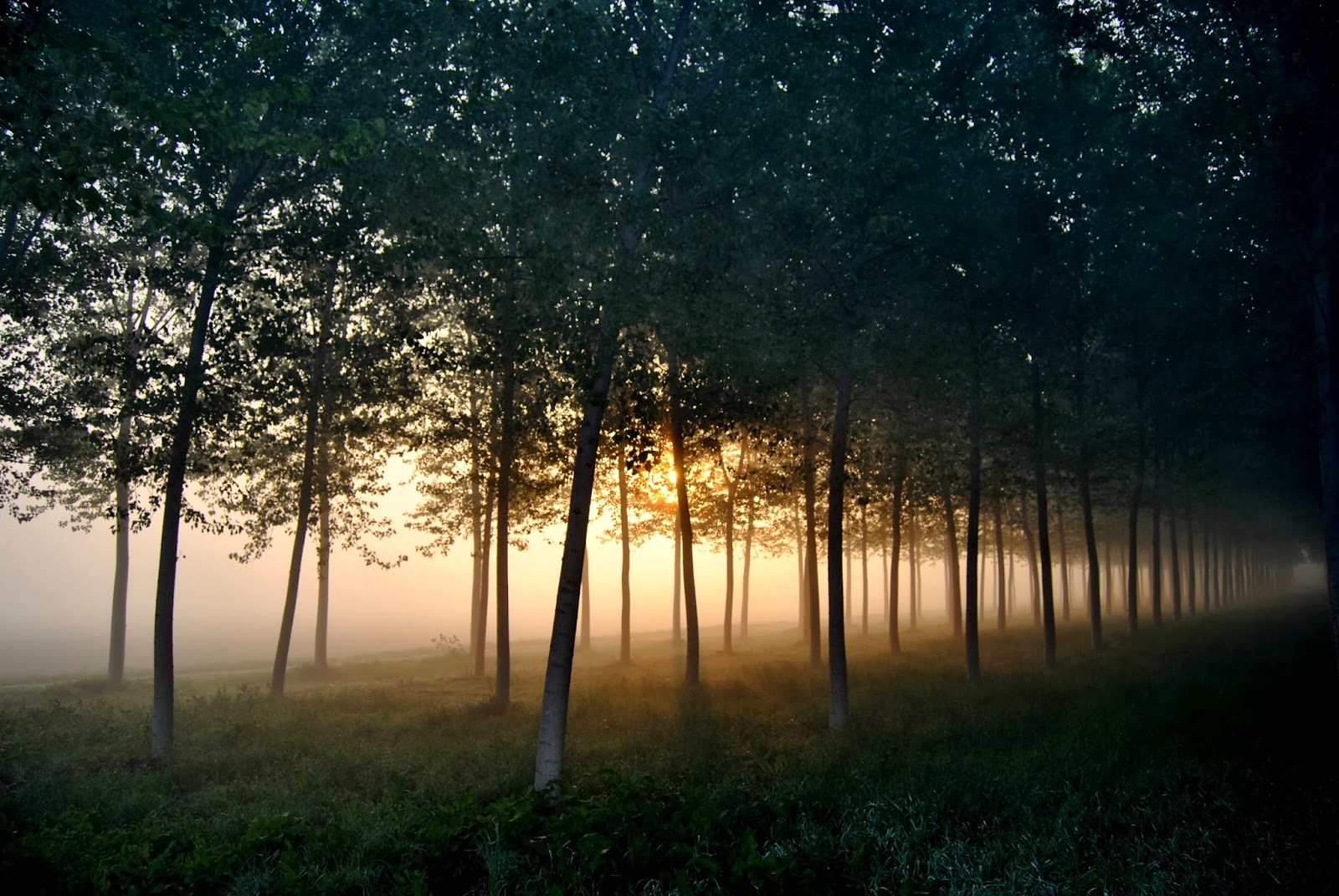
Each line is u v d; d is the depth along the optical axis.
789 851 7.20
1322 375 13.60
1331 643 21.75
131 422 16.14
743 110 12.83
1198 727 12.18
